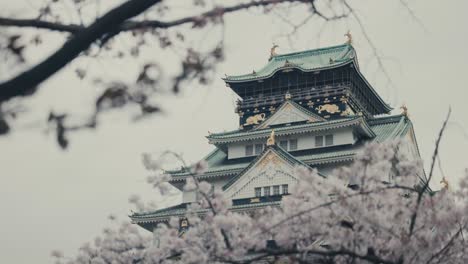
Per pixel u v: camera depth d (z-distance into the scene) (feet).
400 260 65.67
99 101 22.11
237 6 24.73
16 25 21.49
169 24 23.73
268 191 202.39
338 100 233.96
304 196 71.05
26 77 20.75
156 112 22.76
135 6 21.66
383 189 65.31
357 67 238.27
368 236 65.46
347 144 219.41
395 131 229.04
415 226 68.54
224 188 206.08
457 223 69.87
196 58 24.02
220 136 232.53
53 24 21.71
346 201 65.16
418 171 73.92
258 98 243.60
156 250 77.46
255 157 228.22
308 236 67.77
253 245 69.00
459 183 71.26
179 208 209.56
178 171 216.33
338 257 66.23
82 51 21.93
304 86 241.96
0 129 20.95
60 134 21.84
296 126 223.51
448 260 70.49
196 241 73.00
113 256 89.76
